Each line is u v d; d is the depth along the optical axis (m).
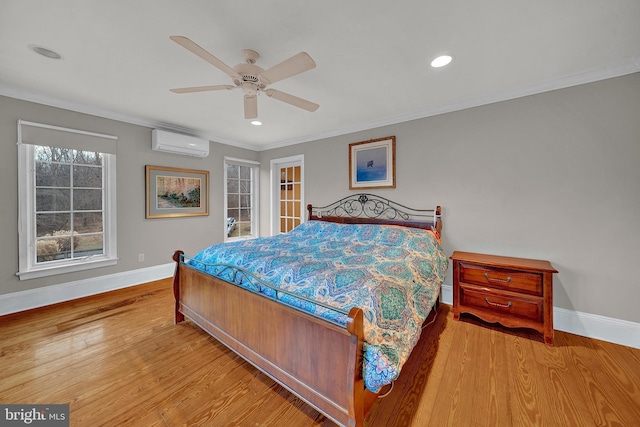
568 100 2.27
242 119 3.34
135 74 2.20
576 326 2.28
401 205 3.22
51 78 2.27
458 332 2.32
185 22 1.54
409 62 1.98
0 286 2.54
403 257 2.15
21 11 1.45
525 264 2.25
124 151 3.32
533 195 2.44
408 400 1.53
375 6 1.41
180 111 3.08
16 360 1.88
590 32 1.63
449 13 1.47
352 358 1.19
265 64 1.98
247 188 4.96
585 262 2.24
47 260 2.85
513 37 1.68
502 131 2.57
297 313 1.41
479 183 2.71
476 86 2.39
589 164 2.21
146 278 3.58
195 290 2.27
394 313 1.42
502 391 1.59
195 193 4.07
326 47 1.79
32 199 2.74
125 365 1.85
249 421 1.40
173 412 1.45
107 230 3.26
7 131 2.53
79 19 1.52
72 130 2.86
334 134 3.82
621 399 1.52
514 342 2.15
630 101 2.05
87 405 1.49
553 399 1.53
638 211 2.05
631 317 2.09
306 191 4.21
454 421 1.38
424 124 3.03
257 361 1.69
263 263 1.94
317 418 1.43
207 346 2.10
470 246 2.78
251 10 1.44
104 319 2.53
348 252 2.30
